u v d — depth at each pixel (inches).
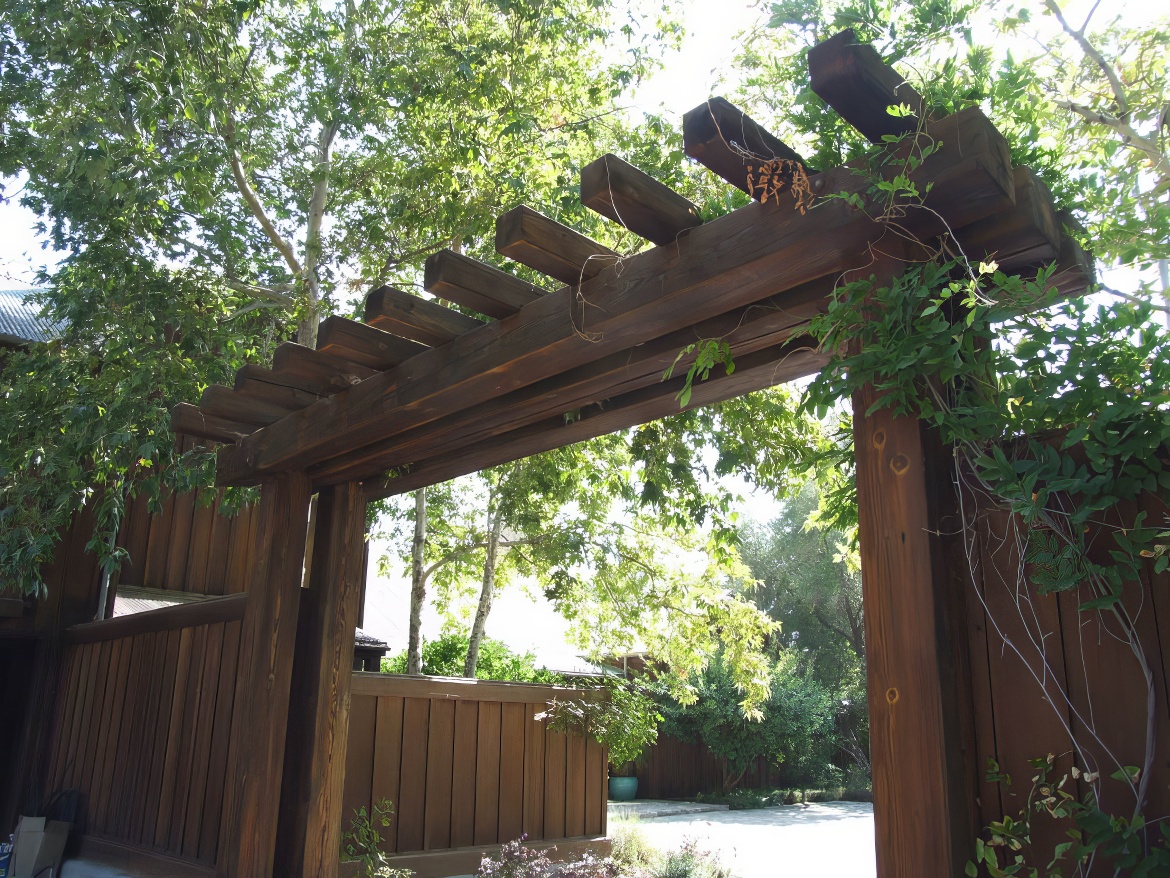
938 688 75.7
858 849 390.3
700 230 97.9
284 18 293.1
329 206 311.9
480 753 279.7
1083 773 75.0
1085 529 76.2
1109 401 74.7
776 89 139.7
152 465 256.7
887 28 90.1
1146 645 74.7
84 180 237.9
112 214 241.6
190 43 245.4
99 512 240.5
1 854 241.9
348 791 242.2
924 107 79.8
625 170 94.4
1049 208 84.8
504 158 262.8
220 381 251.4
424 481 180.9
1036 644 79.7
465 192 265.1
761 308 103.7
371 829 222.8
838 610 970.1
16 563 233.5
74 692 285.6
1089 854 73.6
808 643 962.1
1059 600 79.7
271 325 296.2
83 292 243.0
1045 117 95.6
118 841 233.0
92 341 255.3
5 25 236.4
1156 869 68.2
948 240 84.0
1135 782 72.2
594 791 314.8
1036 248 84.8
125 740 243.1
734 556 316.8
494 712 287.1
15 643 321.7
